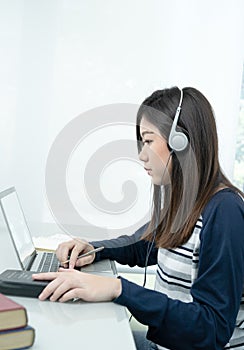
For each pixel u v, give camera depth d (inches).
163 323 39.9
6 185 95.0
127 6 94.7
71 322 34.7
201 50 94.4
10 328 28.7
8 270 44.8
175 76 94.8
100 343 31.3
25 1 94.7
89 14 94.7
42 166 94.6
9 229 52.0
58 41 94.9
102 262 56.2
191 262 46.4
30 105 95.0
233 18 94.1
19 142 94.9
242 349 47.3
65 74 95.0
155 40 94.8
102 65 95.1
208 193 46.4
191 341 40.3
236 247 42.6
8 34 94.7
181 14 94.3
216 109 94.5
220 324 40.8
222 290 41.6
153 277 82.4
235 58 94.3
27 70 94.9
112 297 40.1
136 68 95.0
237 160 95.9
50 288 39.5
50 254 59.9
